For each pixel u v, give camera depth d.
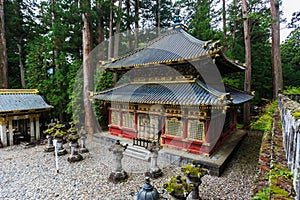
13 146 11.19
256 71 17.22
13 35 17.44
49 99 14.75
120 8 14.68
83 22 12.78
